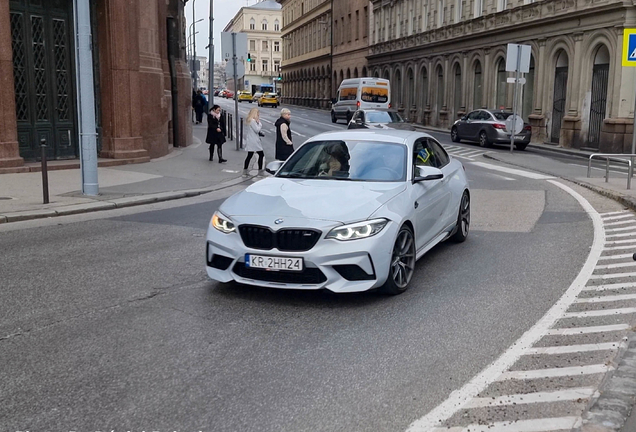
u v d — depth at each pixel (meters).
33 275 7.18
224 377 4.57
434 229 7.71
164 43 23.34
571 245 8.88
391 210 6.34
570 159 23.94
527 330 5.54
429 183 7.53
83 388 4.38
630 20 24.34
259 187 6.98
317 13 80.62
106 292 6.56
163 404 4.16
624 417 3.95
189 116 26.03
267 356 4.95
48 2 16.75
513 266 7.74
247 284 6.24
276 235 5.96
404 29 50.03
